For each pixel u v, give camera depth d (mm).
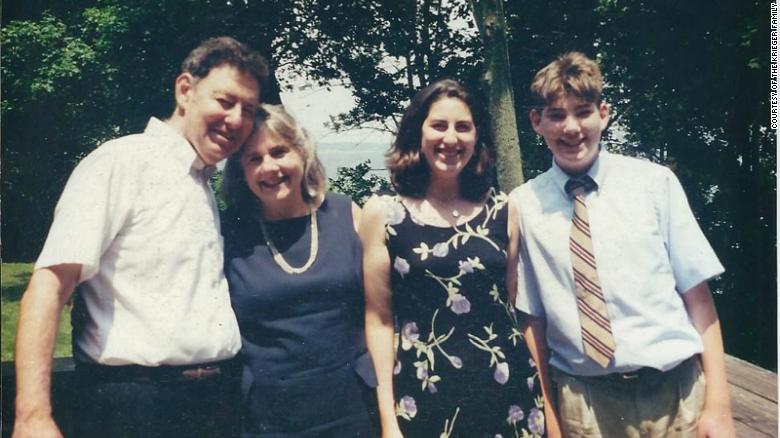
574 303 1995
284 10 2621
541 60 2770
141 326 1815
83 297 1838
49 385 1712
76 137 2451
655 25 2943
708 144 3070
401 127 1975
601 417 2010
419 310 1931
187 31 2490
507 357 1957
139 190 1815
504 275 1988
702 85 3000
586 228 1984
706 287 2000
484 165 2006
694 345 1957
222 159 1950
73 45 2422
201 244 1872
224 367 1903
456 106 1943
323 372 1925
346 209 2039
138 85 2465
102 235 1749
